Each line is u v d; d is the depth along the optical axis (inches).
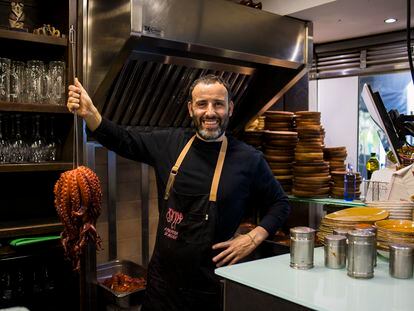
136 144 87.0
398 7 106.2
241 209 83.4
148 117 111.3
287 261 72.0
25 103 85.0
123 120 108.1
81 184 69.7
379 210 81.1
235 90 120.6
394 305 53.4
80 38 91.9
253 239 82.9
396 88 145.9
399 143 99.9
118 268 109.6
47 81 91.2
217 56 104.1
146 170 115.3
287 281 61.8
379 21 118.3
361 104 148.6
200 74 109.5
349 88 149.6
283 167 117.0
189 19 91.6
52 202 100.8
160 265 82.7
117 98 102.4
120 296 90.6
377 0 100.9
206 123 80.6
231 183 81.6
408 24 94.5
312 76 149.6
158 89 105.1
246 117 125.7
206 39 94.8
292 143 116.8
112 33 87.0
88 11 92.5
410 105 146.0
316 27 124.3
